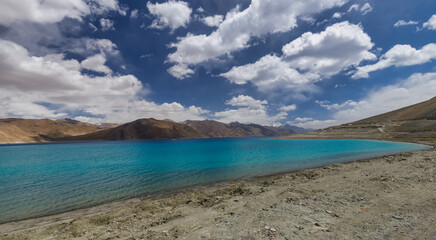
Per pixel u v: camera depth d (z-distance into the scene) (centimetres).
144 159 4394
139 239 589
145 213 885
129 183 1933
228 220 702
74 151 8412
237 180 1819
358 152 3972
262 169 2394
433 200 808
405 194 916
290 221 661
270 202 898
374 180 1238
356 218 667
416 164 1773
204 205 952
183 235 595
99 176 2409
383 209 741
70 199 1445
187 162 3575
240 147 7981
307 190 1075
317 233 563
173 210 895
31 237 690
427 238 506
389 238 518
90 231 704
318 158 3250
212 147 8688
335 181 1285
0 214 1155
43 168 3375
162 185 1775
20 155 6844
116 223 770
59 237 669
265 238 542
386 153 3512
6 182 2175
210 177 2045
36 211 1203
